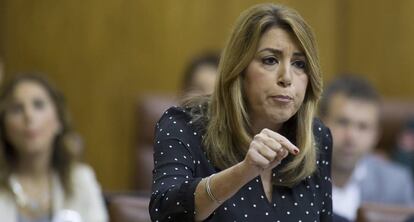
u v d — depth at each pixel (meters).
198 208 4.01
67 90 12.67
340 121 8.95
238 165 3.88
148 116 10.82
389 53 13.52
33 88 8.37
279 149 3.81
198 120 4.52
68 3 12.62
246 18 4.34
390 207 6.92
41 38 12.59
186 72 10.07
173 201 4.07
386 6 13.48
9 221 8.06
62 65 12.64
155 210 4.17
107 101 12.77
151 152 10.78
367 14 13.48
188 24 12.91
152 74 12.84
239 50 4.32
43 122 8.31
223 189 3.92
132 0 12.76
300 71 4.34
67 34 12.64
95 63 12.72
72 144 8.55
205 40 12.98
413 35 13.52
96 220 8.46
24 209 8.16
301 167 4.57
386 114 11.62
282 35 4.27
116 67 12.77
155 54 12.84
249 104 4.38
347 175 9.08
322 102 9.07
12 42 12.54
